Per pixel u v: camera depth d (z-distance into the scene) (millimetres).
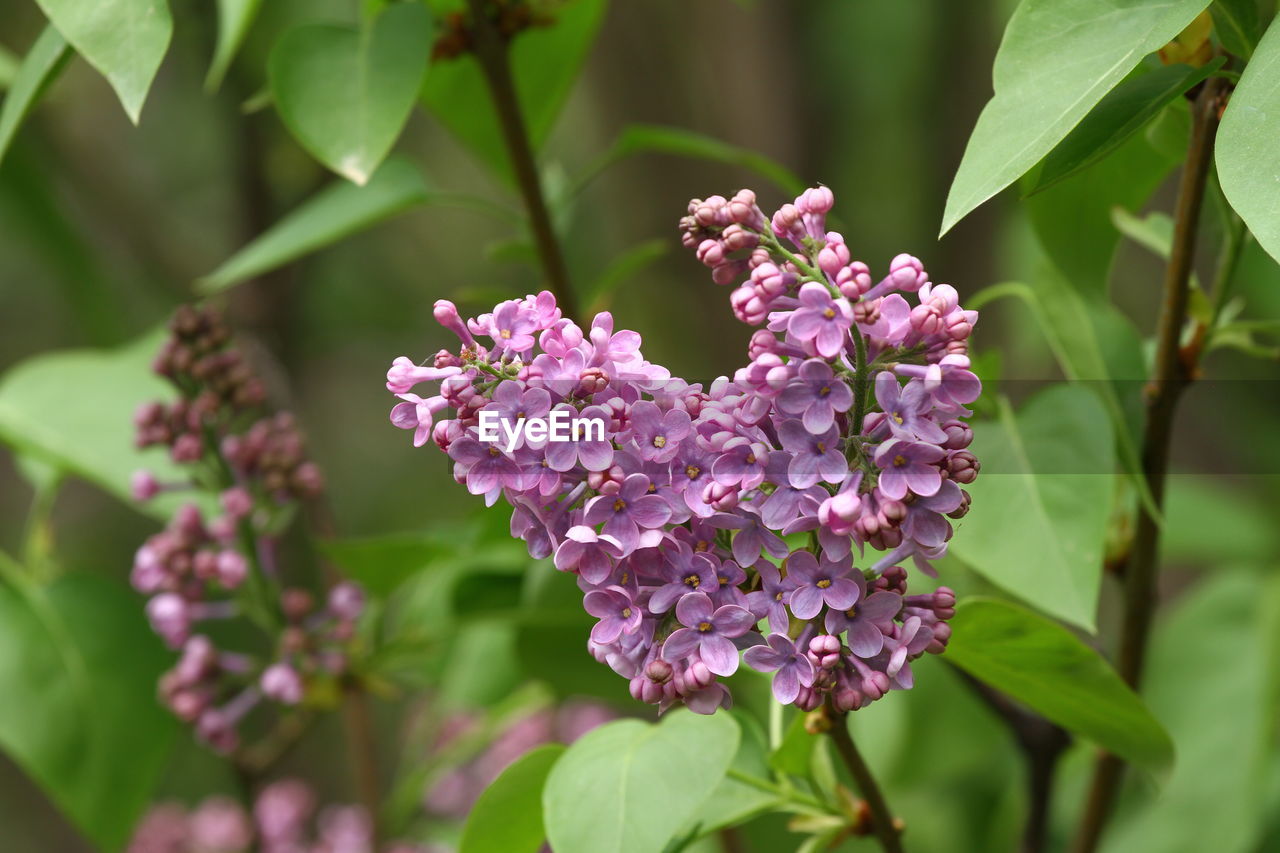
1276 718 997
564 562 572
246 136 1300
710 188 1381
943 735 963
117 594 889
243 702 873
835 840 675
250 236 1317
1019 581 695
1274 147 568
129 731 857
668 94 1368
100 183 1386
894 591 586
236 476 837
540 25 831
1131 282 1455
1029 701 695
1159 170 734
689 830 673
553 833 623
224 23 811
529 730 1149
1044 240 744
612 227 1465
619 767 628
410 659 887
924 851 1083
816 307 562
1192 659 1050
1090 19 602
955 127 1381
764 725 930
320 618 871
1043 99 595
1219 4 643
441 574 954
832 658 573
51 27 720
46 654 852
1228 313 754
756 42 1385
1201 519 1212
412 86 742
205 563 813
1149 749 694
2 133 716
